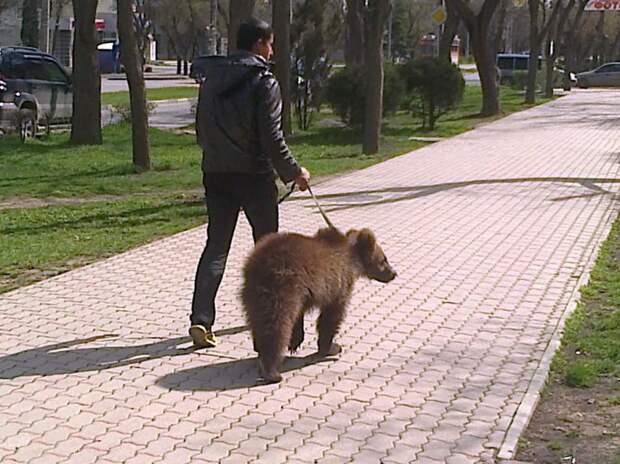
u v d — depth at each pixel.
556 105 44.41
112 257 11.66
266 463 7.52
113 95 42.00
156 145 24.78
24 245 12.19
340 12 30.86
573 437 7.88
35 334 9.33
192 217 13.78
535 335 9.43
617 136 27.75
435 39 76.19
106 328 9.47
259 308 8.41
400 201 15.02
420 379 8.59
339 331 9.14
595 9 68.88
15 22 59.25
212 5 42.88
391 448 7.69
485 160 21.27
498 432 7.88
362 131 27.94
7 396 8.26
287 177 8.78
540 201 15.09
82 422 7.93
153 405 8.16
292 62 28.50
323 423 7.97
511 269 11.30
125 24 18.58
